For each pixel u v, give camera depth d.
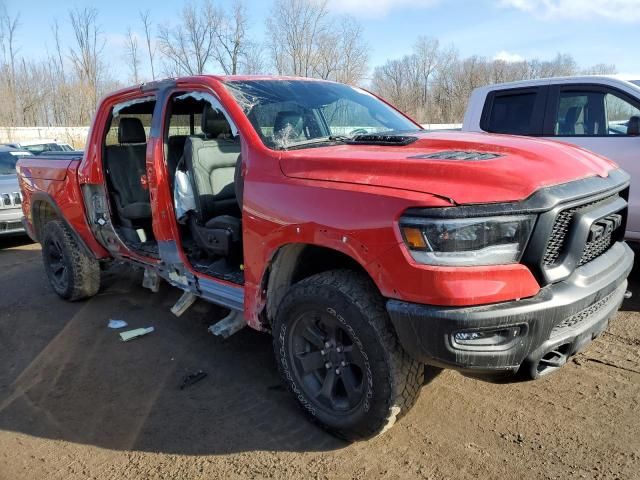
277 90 3.83
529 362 2.48
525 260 2.41
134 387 3.69
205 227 3.85
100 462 2.91
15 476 2.83
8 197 8.24
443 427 3.04
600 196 2.69
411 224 2.38
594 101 5.65
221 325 3.75
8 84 40.16
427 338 2.39
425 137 3.30
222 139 4.16
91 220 5.00
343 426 2.88
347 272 2.86
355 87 4.56
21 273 6.88
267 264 3.06
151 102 4.59
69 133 32.41
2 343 4.57
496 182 2.43
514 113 6.21
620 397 3.23
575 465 2.67
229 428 3.15
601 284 2.68
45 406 3.50
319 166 2.88
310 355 3.04
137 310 5.16
